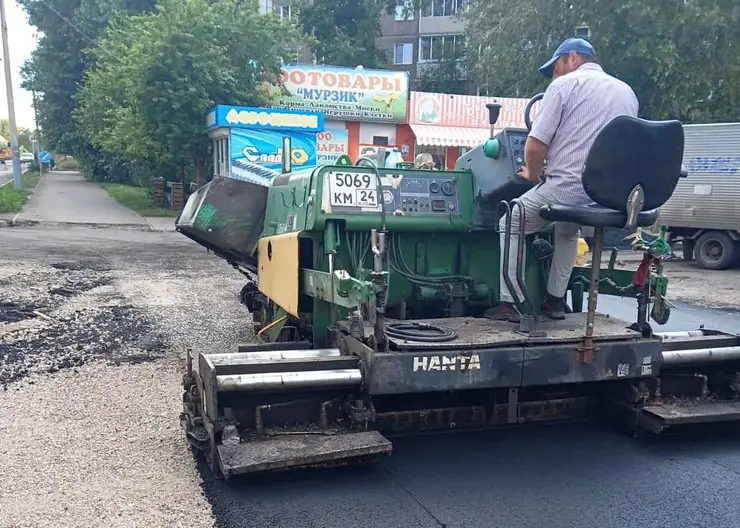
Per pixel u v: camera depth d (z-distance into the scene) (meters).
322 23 35.19
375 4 35.22
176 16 20.38
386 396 4.40
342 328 4.41
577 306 5.40
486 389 4.50
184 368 6.04
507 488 3.90
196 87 20.27
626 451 4.47
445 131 25.70
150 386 5.51
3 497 3.60
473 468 4.17
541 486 3.94
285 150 6.68
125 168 33.75
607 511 3.66
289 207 5.30
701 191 15.55
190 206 6.34
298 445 3.69
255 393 3.80
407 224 4.74
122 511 3.50
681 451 4.50
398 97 24.92
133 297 9.30
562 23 23.67
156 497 3.66
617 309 9.98
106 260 12.71
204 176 22.08
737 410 4.46
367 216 4.64
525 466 4.21
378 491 3.84
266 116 20.23
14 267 11.24
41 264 11.76
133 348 6.70
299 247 4.75
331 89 24.17
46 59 35.25
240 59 21.77
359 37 35.31
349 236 4.73
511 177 4.52
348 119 24.67
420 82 38.19
